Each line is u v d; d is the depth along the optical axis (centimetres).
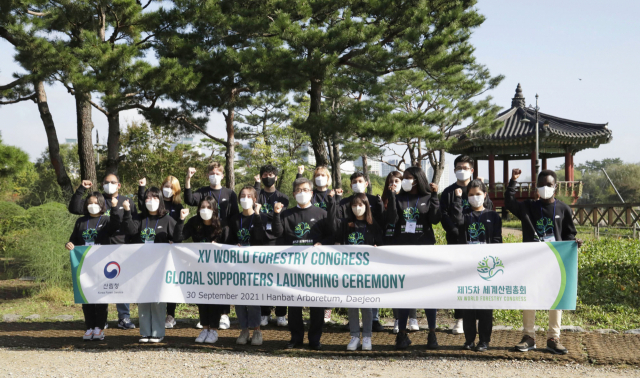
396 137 1380
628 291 742
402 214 549
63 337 605
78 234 605
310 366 482
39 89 1469
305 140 3059
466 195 571
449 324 648
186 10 1433
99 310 584
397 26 1315
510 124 2553
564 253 490
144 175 2738
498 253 502
